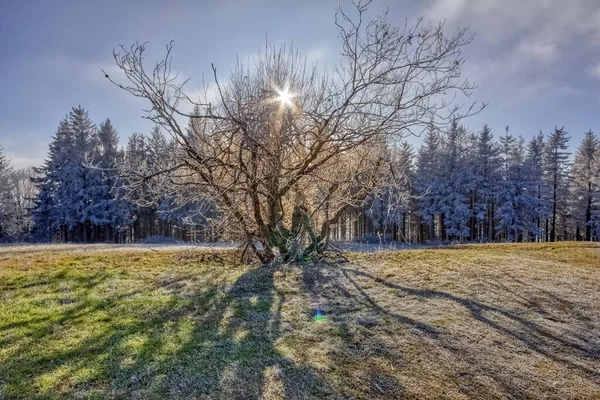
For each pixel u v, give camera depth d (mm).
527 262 7316
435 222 36688
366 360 3184
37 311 4293
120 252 9367
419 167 34344
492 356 3316
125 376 2848
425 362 3176
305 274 6172
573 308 4609
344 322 4039
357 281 5742
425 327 3910
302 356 3225
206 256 8195
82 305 4531
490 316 4266
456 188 33062
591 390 2826
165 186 6547
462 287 5398
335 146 6625
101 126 33844
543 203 33188
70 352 3250
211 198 6805
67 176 31312
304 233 7574
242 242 8062
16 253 9977
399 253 8680
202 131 6582
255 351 3309
